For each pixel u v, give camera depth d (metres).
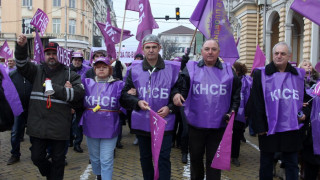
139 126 3.58
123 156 6.03
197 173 3.76
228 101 3.61
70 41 38.09
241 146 7.20
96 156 3.96
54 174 3.69
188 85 3.71
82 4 41.16
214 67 3.70
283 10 18.03
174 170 5.16
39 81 3.71
